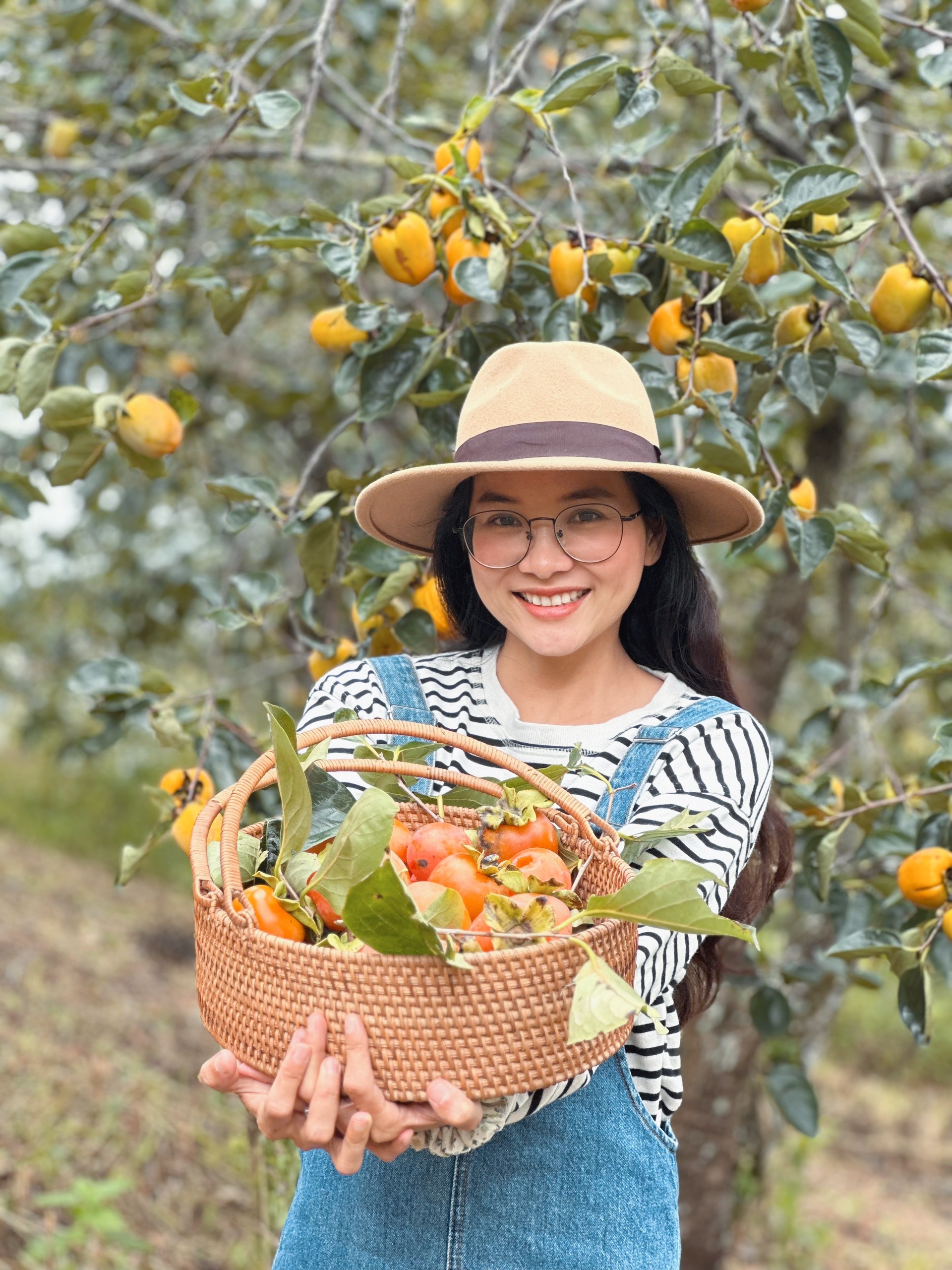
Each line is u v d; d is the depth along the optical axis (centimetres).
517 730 147
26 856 823
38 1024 448
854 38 183
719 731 140
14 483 246
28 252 214
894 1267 443
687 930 105
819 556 183
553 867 119
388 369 193
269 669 325
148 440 200
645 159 288
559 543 139
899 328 183
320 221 198
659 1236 130
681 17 247
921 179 207
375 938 100
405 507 162
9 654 736
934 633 449
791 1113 244
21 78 334
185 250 339
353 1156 103
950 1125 651
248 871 123
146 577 480
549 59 300
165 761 973
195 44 286
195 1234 325
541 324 196
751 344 177
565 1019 104
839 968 248
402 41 227
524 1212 127
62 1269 286
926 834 198
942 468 343
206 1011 114
